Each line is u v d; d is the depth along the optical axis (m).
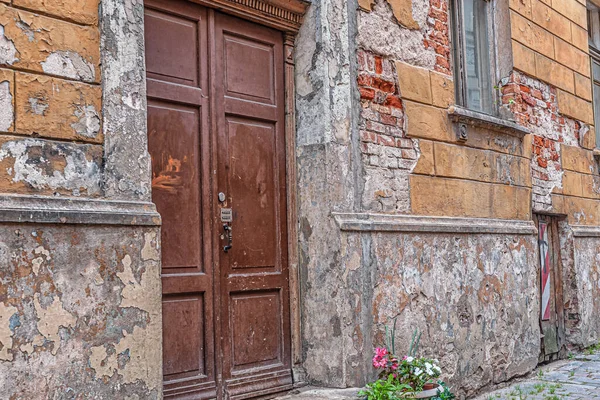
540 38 7.20
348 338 4.43
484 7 6.72
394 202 4.98
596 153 8.17
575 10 8.09
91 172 3.17
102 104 3.24
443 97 5.59
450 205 5.53
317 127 4.59
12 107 2.91
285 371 4.48
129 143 3.33
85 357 3.03
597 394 5.54
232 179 4.29
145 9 3.86
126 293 3.21
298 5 4.62
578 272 7.44
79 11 3.19
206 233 4.06
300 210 4.66
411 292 4.98
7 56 2.91
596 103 8.94
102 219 3.12
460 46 6.23
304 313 4.61
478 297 5.70
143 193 3.37
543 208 6.96
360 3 4.88
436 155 5.43
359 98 4.79
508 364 6.02
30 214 2.86
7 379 2.77
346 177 4.60
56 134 3.05
